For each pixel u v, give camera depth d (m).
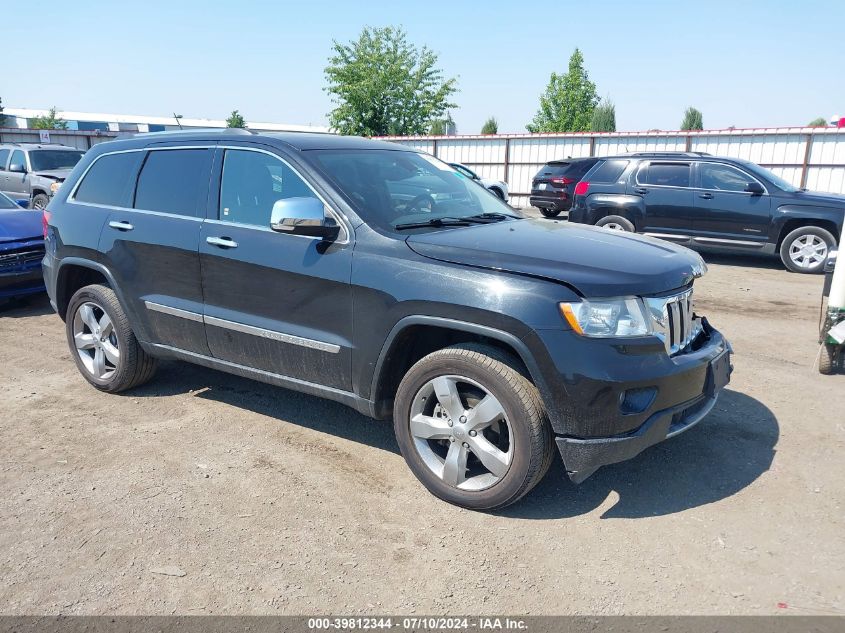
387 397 3.71
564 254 3.35
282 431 4.39
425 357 3.44
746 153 20.77
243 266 3.98
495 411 3.24
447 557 3.04
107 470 3.85
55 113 55.31
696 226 11.12
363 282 3.52
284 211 3.48
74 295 5.02
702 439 4.24
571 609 2.71
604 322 3.06
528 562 3.01
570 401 3.06
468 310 3.19
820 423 4.49
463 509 3.44
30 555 3.05
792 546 3.13
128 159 4.79
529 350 3.07
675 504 3.49
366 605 2.73
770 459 3.98
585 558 3.04
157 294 4.48
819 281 9.75
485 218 4.20
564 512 3.42
